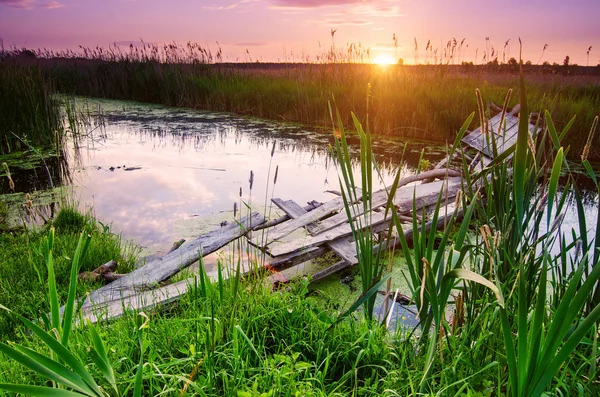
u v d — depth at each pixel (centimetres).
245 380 197
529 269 212
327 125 1101
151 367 183
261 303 265
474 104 877
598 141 757
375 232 425
